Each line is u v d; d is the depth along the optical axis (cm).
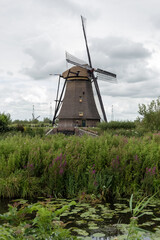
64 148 943
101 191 727
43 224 316
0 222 491
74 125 4128
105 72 4109
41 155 864
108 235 438
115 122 2706
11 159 807
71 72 4134
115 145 1043
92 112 4188
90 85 4297
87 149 915
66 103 4225
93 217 534
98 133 2659
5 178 749
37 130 2247
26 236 293
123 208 605
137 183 768
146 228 471
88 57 4147
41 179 774
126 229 464
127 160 823
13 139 1170
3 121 2036
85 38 4150
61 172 747
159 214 561
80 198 667
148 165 802
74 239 320
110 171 769
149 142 1058
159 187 738
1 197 709
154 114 2061
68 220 518
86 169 791
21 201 655
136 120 2211
